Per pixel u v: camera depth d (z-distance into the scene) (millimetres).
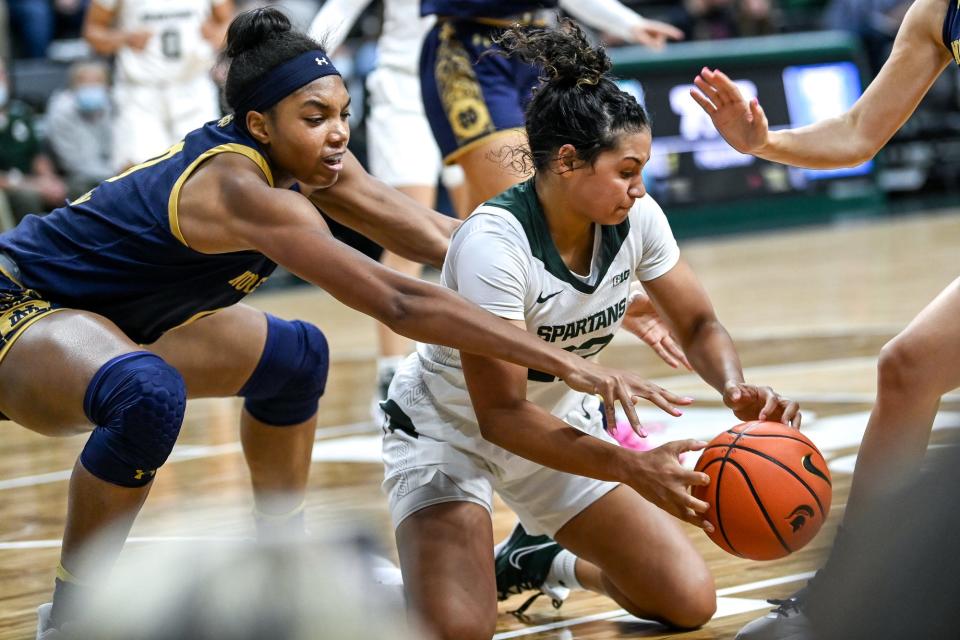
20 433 7961
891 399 3494
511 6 5980
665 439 6242
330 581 1254
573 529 3760
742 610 3809
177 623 1236
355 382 9109
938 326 3418
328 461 6375
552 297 3512
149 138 11219
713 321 3762
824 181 18531
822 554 2049
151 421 3441
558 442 3318
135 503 3566
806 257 14703
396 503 3775
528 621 3975
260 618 1233
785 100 16781
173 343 4086
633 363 9141
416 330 3312
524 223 3471
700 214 17266
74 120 13562
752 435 3275
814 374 8055
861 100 3871
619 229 3568
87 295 3781
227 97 3699
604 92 3271
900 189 20438
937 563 1503
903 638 1539
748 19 18500
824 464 3283
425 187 7398
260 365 4164
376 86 7414
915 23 3771
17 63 16266
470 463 3732
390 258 7195
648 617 3748
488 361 3355
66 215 3840
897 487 1590
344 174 4164
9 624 3969
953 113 20578
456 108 6023
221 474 6141
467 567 3539
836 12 18766
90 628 1335
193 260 3736
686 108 16875
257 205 3508
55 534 5195
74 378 3535
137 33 11016
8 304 3738
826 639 1715
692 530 4879
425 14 6105
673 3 19891
